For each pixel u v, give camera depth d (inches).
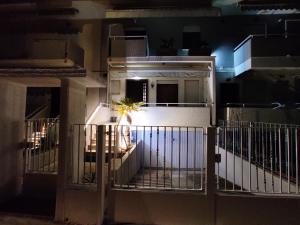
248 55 457.4
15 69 229.6
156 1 481.1
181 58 468.4
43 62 452.8
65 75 221.9
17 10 494.3
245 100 536.4
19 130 281.0
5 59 451.5
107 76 496.7
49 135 313.9
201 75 489.7
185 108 458.3
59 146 221.8
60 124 224.7
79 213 213.3
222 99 542.6
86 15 535.5
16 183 277.7
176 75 494.3
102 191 214.1
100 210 210.2
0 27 518.3
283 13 526.9
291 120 438.3
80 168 259.9
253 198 197.0
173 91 506.0
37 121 309.7
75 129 249.1
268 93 531.8
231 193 201.9
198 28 561.0
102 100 533.6
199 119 454.9
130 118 457.1
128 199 211.0
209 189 201.3
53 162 321.1
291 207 193.9
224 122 422.9
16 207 246.1
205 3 478.0
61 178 217.9
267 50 444.5
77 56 490.6
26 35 474.6
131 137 415.2
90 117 475.8
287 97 521.7
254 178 290.7
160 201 207.2
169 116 458.6
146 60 476.1
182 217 203.8
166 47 505.4
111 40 494.0
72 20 544.1
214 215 199.9
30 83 270.7
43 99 605.0
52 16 522.3
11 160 268.1
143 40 490.6
